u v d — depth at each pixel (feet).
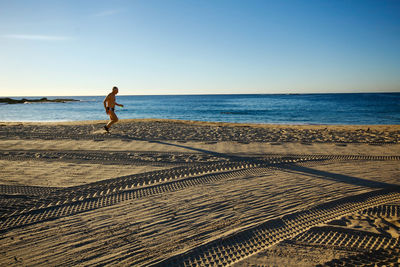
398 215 11.94
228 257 9.00
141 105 214.69
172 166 20.10
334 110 128.16
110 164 20.65
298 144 28.58
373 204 13.20
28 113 124.67
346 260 8.75
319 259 8.82
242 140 31.04
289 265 8.49
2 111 140.15
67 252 9.29
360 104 185.98
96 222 11.50
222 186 15.89
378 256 8.95
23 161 21.39
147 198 14.12
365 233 10.42
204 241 9.96
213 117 97.91
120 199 14.01
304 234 10.44
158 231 10.70
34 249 9.47
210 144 28.53
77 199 13.99
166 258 8.95
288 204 13.26
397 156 22.85
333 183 16.26
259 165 20.35
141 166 20.10
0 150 25.09
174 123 50.57
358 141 30.07
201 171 18.89
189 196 14.35
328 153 24.17
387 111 118.93
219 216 12.00
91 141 29.78
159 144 28.32
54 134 34.30
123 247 9.59
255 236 10.32
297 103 214.90
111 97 33.83
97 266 8.52
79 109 158.10
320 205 13.11
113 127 42.14
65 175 17.87
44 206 13.12
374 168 19.42
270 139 31.76
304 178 17.29
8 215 12.17
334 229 10.77
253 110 134.82
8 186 15.75
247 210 12.60
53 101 303.27
